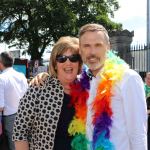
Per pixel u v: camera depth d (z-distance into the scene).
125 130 3.02
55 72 3.29
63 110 3.17
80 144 3.14
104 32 3.19
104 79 3.12
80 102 3.22
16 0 33.91
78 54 3.29
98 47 3.14
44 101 3.16
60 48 3.25
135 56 14.06
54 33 35.38
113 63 3.22
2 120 6.66
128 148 3.02
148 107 7.66
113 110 3.04
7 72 6.65
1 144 6.64
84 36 3.16
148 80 8.01
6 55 6.56
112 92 3.05
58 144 3.13
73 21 34.19
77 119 3.17
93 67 3.18
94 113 3.12
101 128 3.04
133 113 2.99
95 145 3.07
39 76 3.26
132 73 3.04
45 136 3.13
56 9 33.72
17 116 3.19
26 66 13.34
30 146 3.22
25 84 6.78
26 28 36.59
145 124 3.02
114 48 16.34
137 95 3.00
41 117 3.14
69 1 36.38
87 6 36.41
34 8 34.69
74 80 3.35
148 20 16.94
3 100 6.54
